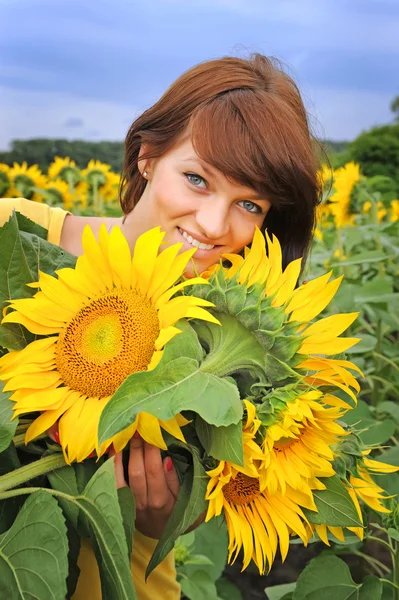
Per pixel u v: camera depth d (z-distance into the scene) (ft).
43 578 3.27
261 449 3.74
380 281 9.13
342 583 5.44
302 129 4.76
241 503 4.01
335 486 4.10
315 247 13.92
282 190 4.65
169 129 4.64
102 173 17.21
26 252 4.40
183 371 3.55
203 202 4.53
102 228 3.86
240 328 3.79
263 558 4.02
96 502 3.49
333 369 4.07
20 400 3.74
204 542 8.47
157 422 3.59
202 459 3.94
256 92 4.61
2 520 4.07
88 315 3.88
